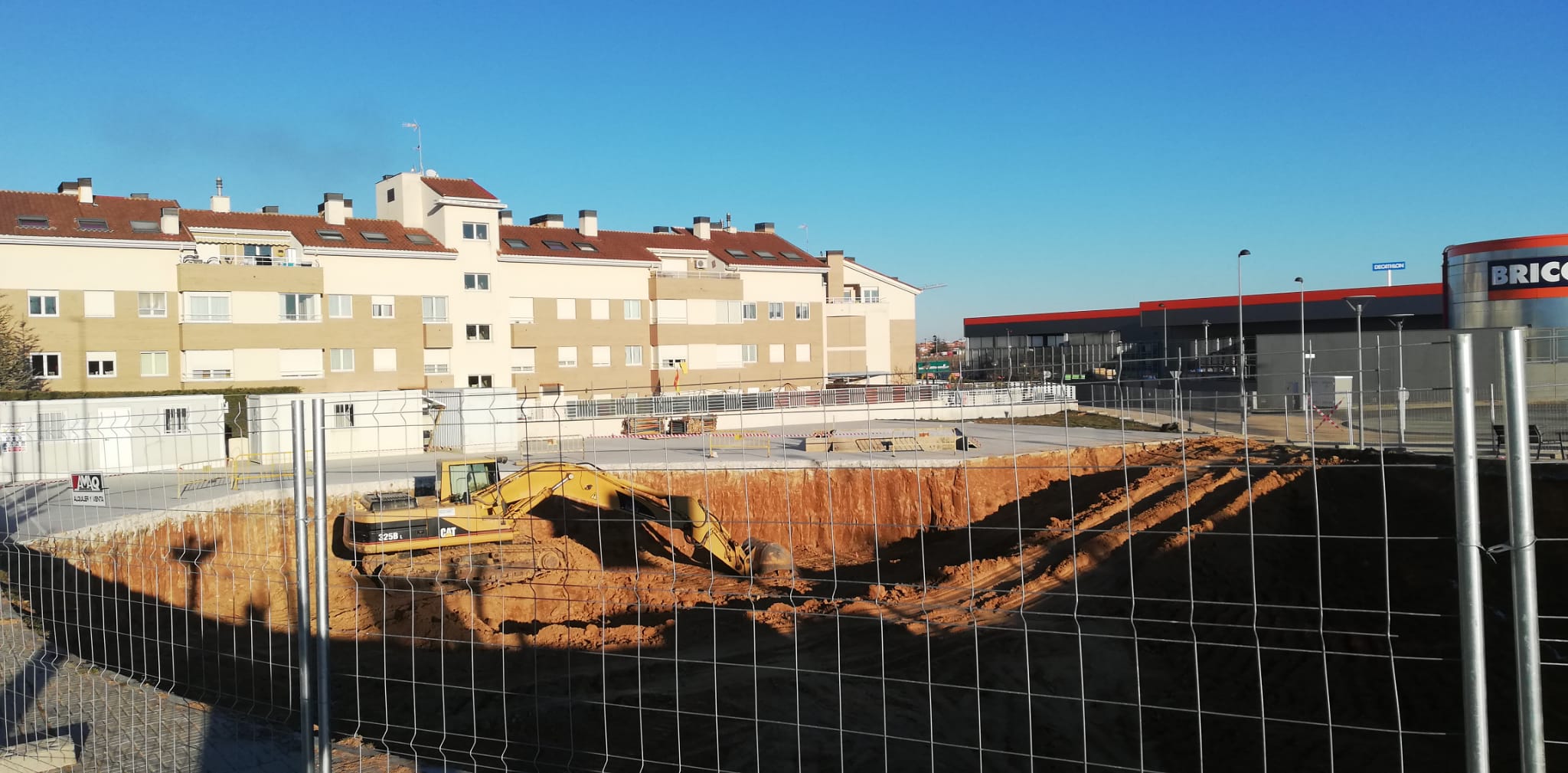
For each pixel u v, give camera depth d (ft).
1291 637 48.78
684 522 68.28
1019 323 254.06
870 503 86.79
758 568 71.15
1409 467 20.08
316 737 25.49
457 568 61.87
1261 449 68.49
